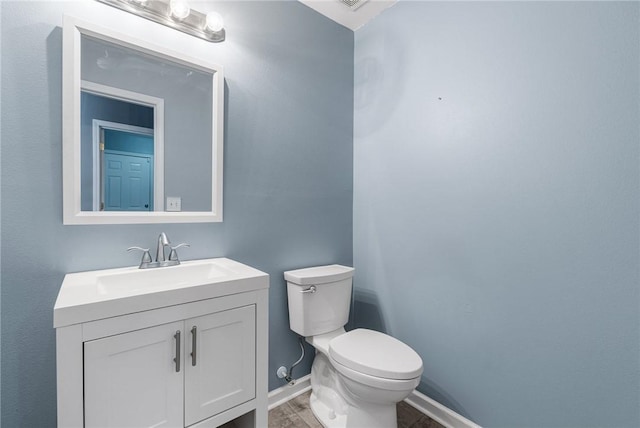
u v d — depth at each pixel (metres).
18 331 1.07
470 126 1.49
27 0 1.06
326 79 1.96
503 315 1.38
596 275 1.12
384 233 1.92
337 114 2.03
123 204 1.26
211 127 1.47
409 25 1.77
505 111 1.36
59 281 1.13
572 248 1.18
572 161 1.17
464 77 1.51
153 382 0.94
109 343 0.86
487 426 1.43
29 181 1.07
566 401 1.20
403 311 1.82
